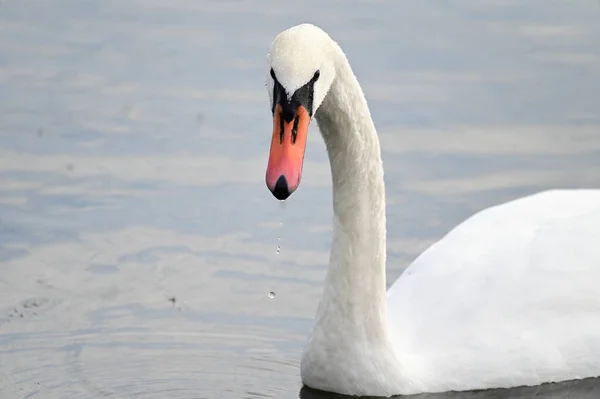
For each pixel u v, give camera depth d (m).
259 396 11.29
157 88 18.06
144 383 11.54
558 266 12.05
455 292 11.92
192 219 14.93
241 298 13.30
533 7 21.05
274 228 14.73
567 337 11.64
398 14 20.55
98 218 14.91
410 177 15.87
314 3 21.05
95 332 12.62
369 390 10.98
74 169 16.03
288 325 12.78
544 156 16.30
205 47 19.22
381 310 10.98
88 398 11.19
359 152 10.66
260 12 20.53
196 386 11.50
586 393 11.43
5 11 20.83
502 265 12.11
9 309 13.04
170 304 13.19
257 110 17.38
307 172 16.02
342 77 10.05
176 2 21.16
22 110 17.50
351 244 10.88
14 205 15.15
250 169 16.03
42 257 14.10
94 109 17.53
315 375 11.09
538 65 18.70
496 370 11.33
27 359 12.02
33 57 19.11
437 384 11.15
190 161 16.20
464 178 15.80
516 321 11.66
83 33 19.92
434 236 14.51
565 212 12.73
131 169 16.05
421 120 17.19
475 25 20.17
